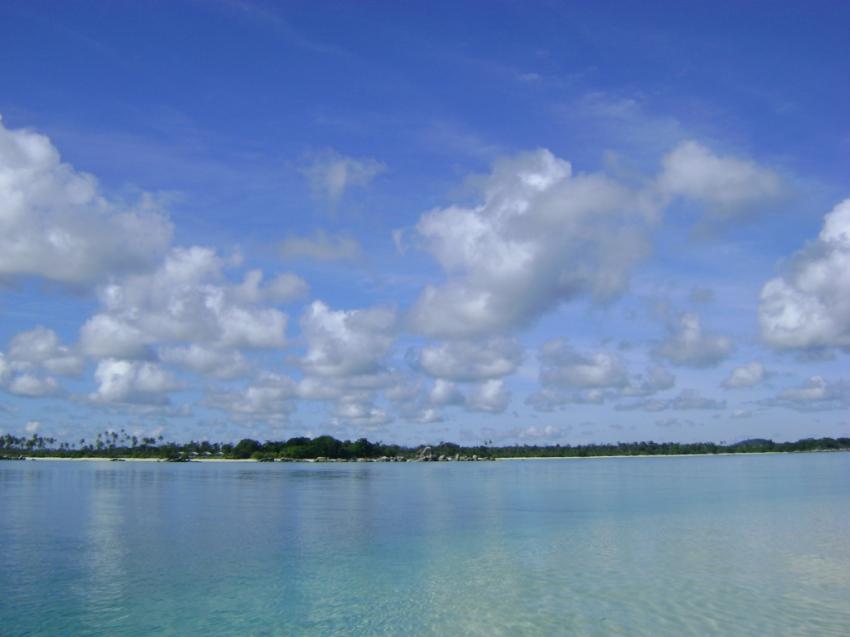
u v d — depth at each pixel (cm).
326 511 6519
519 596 2956
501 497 8125
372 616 2692
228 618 2692
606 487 9781
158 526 5338
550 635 2420
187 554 4044
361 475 15188
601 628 2484
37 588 3178
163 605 2883
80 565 3703
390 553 4053
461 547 4244
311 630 2531
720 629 2447
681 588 3034
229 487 10325
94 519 5797
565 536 4641
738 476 12644
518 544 4331
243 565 3700
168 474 15375
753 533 4634
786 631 2417
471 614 2695
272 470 18600
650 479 11956
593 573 3394
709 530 4819
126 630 2555
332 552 4100
